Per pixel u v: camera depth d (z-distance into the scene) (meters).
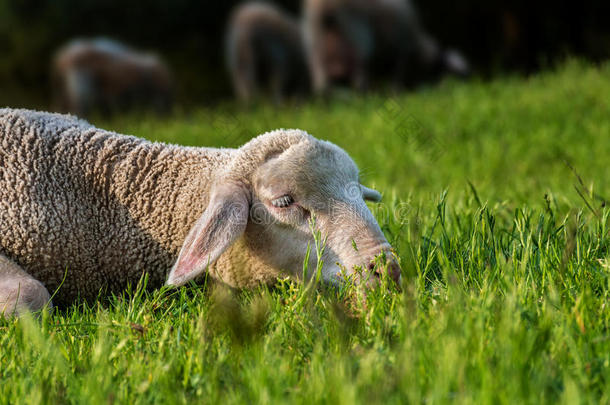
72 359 4.39
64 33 32.28
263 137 6.04
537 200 8.40
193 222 6.13
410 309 4.29
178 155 6.32
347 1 25.22
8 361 4.36
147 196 6.21
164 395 3.84
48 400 3.72
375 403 3.36
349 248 5.51
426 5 32.53
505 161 12.70
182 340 4.58
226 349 4.25
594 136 13.91
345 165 5.88
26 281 5.66
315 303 4.95
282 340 4.41
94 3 32.72
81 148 6.28
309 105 22.44
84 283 6.19
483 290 4.72
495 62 29.52
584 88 18.05
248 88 28.16
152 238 6.21
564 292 4.79
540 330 3.97
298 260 5.73
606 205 7.11
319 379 3.69
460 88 21.33
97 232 6.18
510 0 29.23
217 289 5.53
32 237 5.92
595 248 5.68
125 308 5.55
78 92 25.97
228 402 3.63
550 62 29.16
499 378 3.59
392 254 5.41
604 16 29.77
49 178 6.11
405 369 3.62
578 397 3.34
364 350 4.19
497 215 7.58
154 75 26.77
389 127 15.38
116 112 25.83
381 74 27.50
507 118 16.23
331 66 25.92
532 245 5.78
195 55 32.38
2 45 31.56
